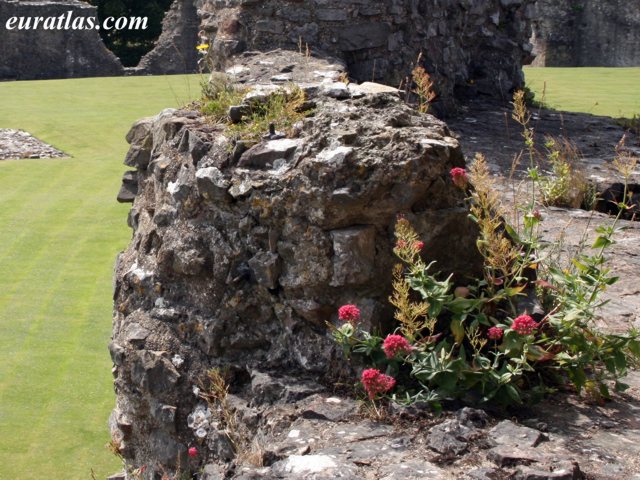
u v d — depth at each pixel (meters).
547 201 7.45
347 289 4.29
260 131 4.81
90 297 10.86
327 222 4.25
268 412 4.08
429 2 10.52
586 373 4.38
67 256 12.25
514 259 4.43
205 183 4.64
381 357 4.15
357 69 9.48
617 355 4.17
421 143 4.26
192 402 4.75
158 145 5.48
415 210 4.30
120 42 40.53
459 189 4.39
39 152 18.00
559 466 3.41
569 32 33.62
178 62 33.91
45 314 10.33
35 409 8.24
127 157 5.95
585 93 19.20
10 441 7.70
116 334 5.38
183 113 5.50
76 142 18.78
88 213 14.12
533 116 11.69
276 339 4.54
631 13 32.62
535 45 34.03
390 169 4.20
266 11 9.16
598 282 4.27
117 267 5.70
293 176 4.36
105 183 15.82
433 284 4.08
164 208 5.05
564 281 4.30
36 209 14.28
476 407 3.96
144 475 5.07
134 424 5.11
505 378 3.93
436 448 3.60
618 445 3.71
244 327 4.62
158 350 4.86
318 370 4.34
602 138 10.34
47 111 21.61
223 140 4.82
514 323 3.90
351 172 4.23
